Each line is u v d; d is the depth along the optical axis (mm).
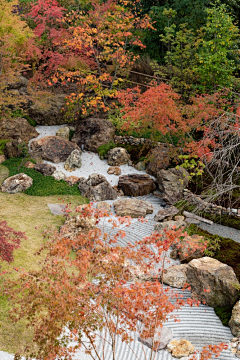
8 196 18328
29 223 15938
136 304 7512
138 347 10344
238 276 12438
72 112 24219
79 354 9852
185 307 11977
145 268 8469
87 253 7734
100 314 7887
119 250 8211
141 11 26297
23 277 7977
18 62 23609
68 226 15156
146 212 17422
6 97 22047
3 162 21125
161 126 17766
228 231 15422
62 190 19062
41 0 22875
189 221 16031
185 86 21906
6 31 21516
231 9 23516
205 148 14695
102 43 22219
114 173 20469
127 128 20219
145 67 25062
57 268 8055
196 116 16922
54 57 22875
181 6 23297
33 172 20281
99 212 8297
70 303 7355
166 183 18156
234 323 10859
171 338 10586
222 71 19719
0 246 11383
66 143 22188
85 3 25938
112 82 22844
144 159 20578
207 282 11945
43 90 25656
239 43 23016
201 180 18438
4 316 10805
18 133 22562
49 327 7348
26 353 9734
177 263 13812
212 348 7723
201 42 22031
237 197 16828
